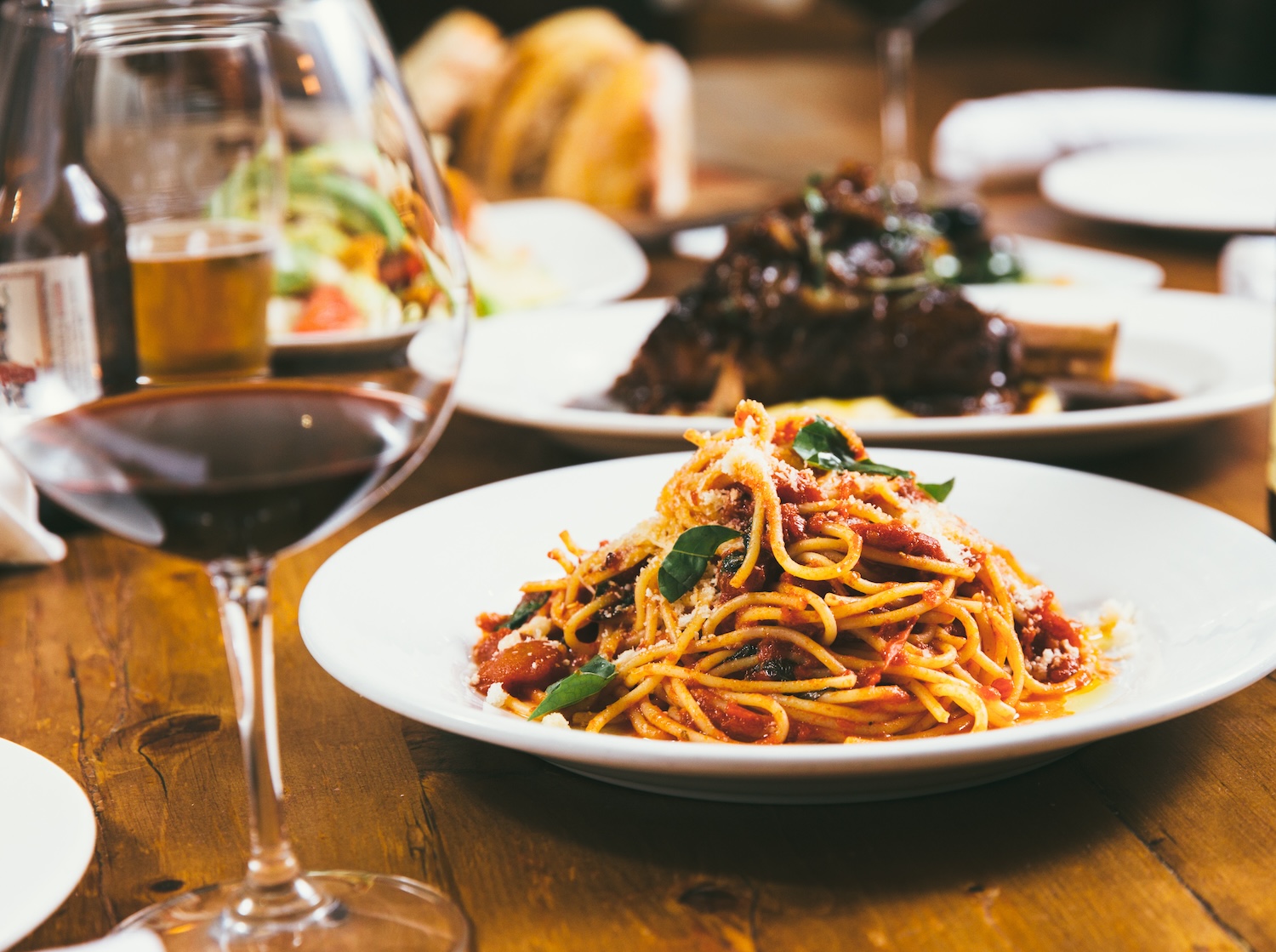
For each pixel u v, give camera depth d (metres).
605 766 0.93
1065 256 3.09
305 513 0.84
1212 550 1.27
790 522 1.22
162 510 0.80
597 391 2.29
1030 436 1.72
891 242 2.19
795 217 2.21
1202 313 2.34
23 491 1.63
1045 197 3.72
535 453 2.07
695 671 1.19
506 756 1.12
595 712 1.22
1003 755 0.89
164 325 0.78
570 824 1.01
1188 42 9.12
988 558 1.26
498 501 1.48
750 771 0.88
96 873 0.97
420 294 0.84
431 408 0.86
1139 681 1.14
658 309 2.49
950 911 0.87
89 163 0.78
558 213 3.58
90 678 1.34
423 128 0.88
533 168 5.23
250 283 0.79
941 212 3.02
